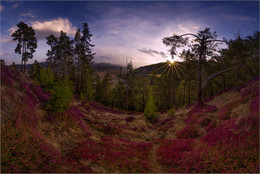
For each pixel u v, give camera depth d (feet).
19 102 34.06
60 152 26.66
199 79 86.12
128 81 169.27
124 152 33.45
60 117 41.93
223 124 39.45
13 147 20.88
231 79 118.73
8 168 17.47
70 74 170.71
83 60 141.59
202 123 49.42
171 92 178.81
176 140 44.93
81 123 47.03
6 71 43.37
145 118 92.43
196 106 82.02
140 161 30.09
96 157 27.73
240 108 45.03
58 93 42.80
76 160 25.50
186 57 95.55
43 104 44.60
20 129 25.44
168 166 29.04
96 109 101.09
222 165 23.63
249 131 29.84
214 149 30.32
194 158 28.55
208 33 77.41
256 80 68.08
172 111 89.51
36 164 19.99
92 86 172.96
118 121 74.90
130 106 188.65
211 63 97.14
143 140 48.98
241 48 68.13
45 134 31.40
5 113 27.30
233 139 30.32
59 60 158.10
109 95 199.82
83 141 34.65
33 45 118.32
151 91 179.11
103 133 49.01
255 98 43.96
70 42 142.72
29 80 54.49
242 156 24.36
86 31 138.31
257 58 63.21
